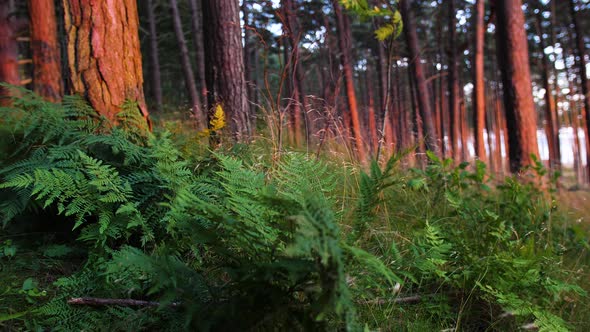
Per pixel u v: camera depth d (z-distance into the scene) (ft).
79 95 9.47
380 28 11.71
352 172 10.68
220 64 14.34
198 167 9.14
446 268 8.06
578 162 76.69
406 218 10.58
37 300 6.73
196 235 5.77
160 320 6.16
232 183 6.45
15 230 8.29
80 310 6.31
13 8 28.81
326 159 11.46
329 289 4.95
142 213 7.72
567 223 12.09
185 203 5.35
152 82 46.34
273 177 9.00
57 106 9.03
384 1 11.68
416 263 7.07
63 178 7.10
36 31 22.34
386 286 7.56
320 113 12.88
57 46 23.17
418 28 70.08
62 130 8.53
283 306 5.37
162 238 7.68
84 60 9.50
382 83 48.01
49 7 22.71
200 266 7.13
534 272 7.30
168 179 7.11
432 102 69.00
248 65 32.01
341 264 4.59
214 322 5.47
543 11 71.41
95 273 6.82
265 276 4.94
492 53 77.20
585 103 52.01
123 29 9.91
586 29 76.89
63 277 6.93
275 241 5.77
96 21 9.55
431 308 7.32
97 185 6.75
